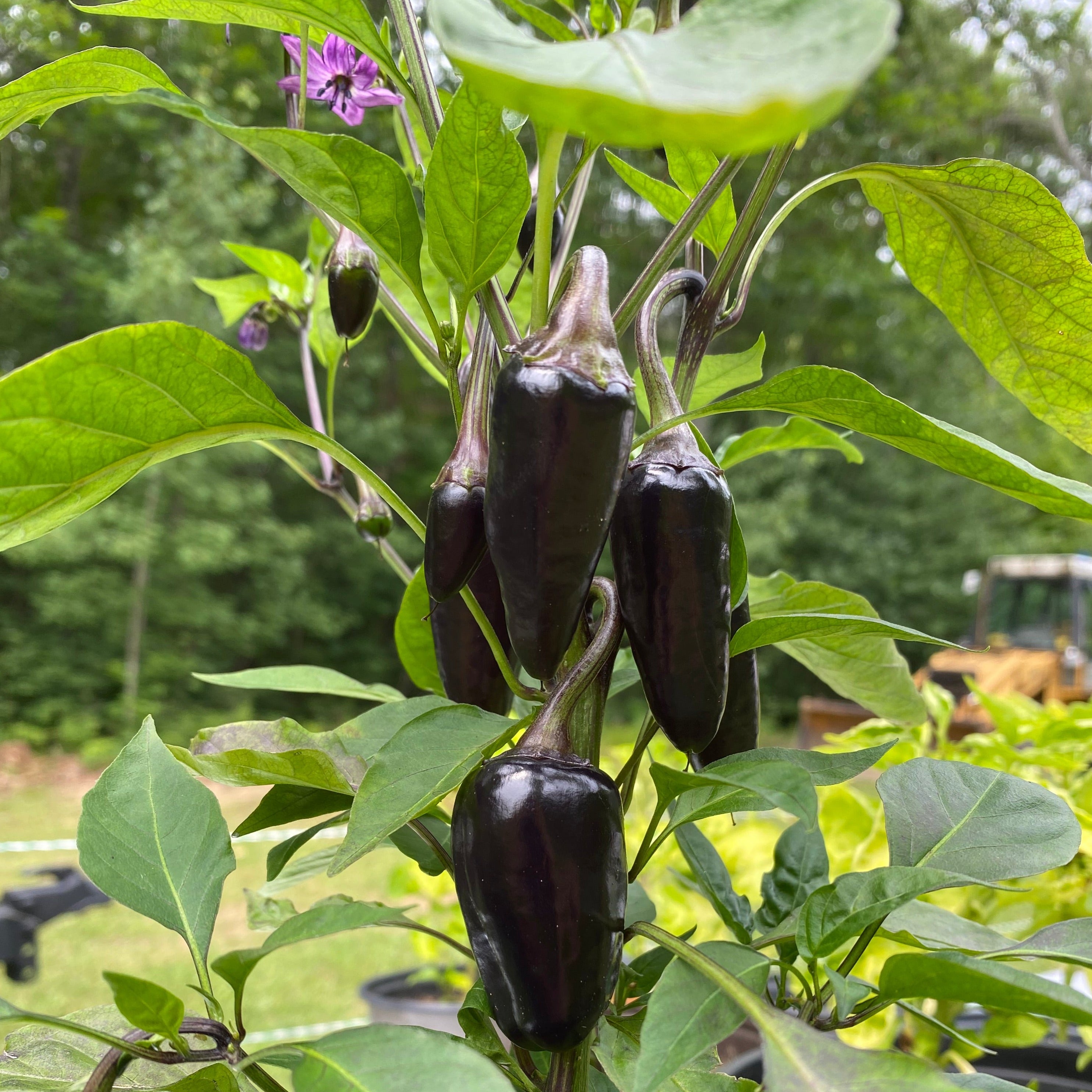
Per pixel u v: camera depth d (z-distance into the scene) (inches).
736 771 8.6
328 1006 65.0
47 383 8.3
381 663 227.5
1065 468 265.4
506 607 8.1
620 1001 12.2
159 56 200.2
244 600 215.8
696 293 11.3
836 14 4.8
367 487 16.9
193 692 203.3
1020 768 24.6
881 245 228.8
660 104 4.4
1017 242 12.0
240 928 84.4
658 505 8.9
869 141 181.3
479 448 9.4
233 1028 9.9
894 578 239.9
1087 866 21.5
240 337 21.9
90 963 75.4
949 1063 23.5
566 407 7.6
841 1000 8.7
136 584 193.8
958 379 250.8
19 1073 10.6
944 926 11.7
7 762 173.3
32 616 199.5
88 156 230.7
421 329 18.5
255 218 182.9
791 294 225.6
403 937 81.0
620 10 10.2
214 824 10.8
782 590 14.7
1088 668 190.7
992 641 195.2
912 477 251.0
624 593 9.1
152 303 171.0
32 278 211.2
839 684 16.8
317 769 10.7
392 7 10.7
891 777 11.6
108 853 10.5
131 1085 10.9
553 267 12.5
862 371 245.0
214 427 9.6
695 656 8.9
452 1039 7.9
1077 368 12.9
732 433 191.9
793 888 13.4
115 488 9.7
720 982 8.1
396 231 9.8
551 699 8.9
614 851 8.4
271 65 192.1
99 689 196.2
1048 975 26.9
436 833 13.1
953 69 184.4
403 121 16.2
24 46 185.8
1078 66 188.7
